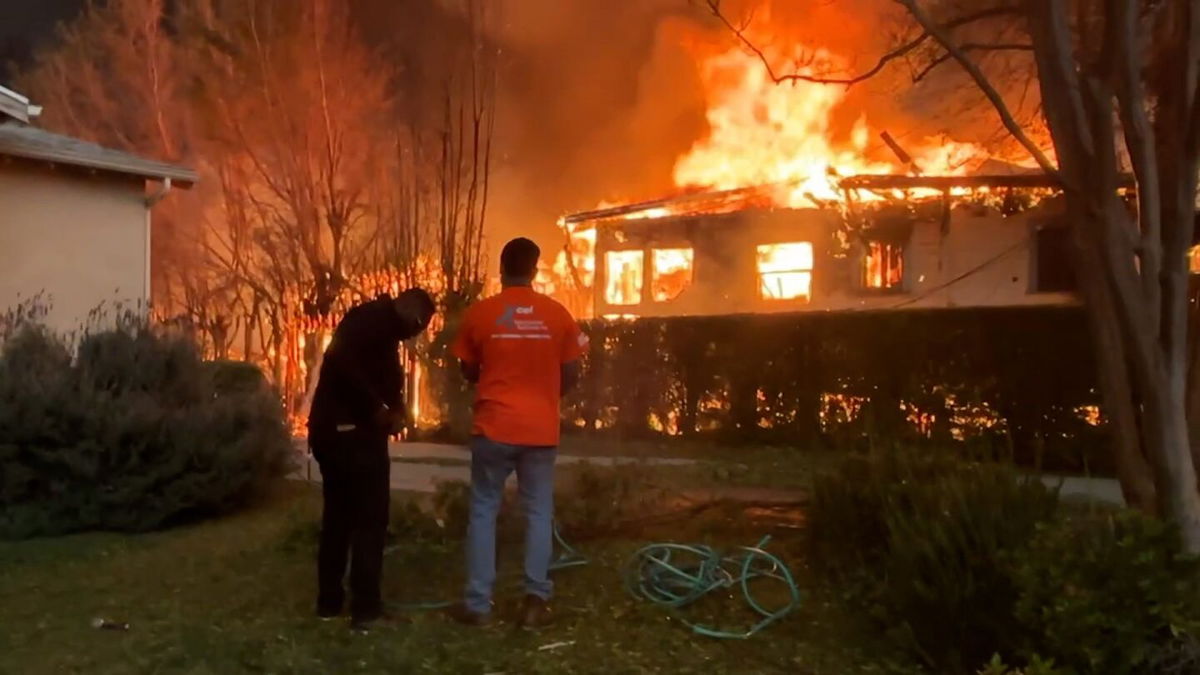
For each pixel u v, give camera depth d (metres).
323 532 5.65
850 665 4.87
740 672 4.80
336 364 5.43
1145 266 4.97
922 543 4.83
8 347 9.04
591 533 6.99
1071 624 4.22
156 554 7.38
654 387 14.06
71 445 8.19
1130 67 4.87
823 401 12.55
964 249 18.83
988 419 11.28
